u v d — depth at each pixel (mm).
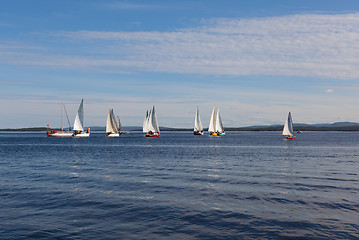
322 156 56500
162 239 13898
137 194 22891
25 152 67312
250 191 23891
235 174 33156
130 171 35719
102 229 15172
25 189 24750
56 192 23609
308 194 22719
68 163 44594
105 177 31203
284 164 42844
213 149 77125
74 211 18250
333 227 15422
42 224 15898
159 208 18906
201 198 21547
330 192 23453
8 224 15875
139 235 14375
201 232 14773
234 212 18016
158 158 52219
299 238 14023
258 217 17047
